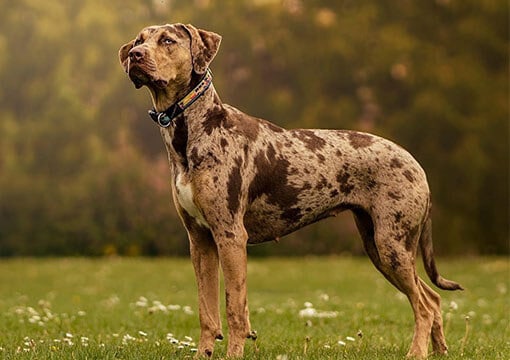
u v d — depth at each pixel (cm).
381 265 679
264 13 2434
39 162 2403
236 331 616
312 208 649
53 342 746
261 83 2423
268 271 1847
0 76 2400
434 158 2359
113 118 2427
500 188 2375
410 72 2391
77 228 2377
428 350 707
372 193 652
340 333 838
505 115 2369
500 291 1404
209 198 611
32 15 2419
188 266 1975
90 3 2464
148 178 2391
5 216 2386
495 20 2416
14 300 1285
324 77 2425
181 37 620
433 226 2358
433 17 2461
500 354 675
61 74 2400
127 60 633
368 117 2397
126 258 2306
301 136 652
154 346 716
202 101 621
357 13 2458
